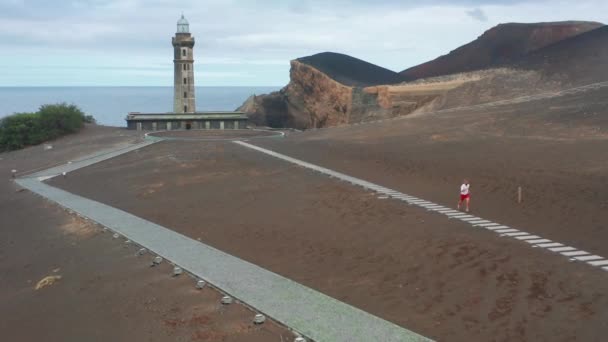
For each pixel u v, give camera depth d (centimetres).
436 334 1639
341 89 13288
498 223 2836
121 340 1766
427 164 4722
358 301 1925
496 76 11262
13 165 7056
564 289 1884
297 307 1873
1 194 5056
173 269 2380
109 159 6581
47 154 7619
